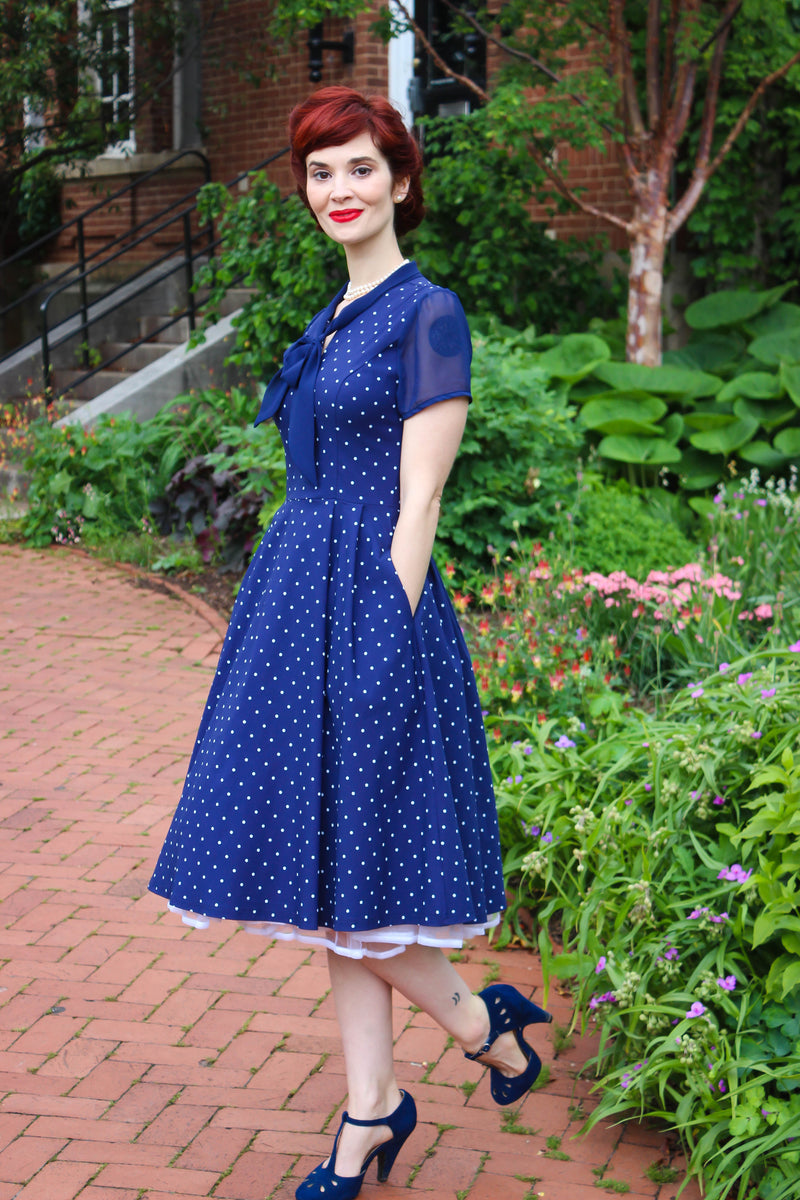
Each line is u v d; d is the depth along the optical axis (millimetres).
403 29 7707
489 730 3777
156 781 4262
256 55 10500
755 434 7324
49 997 2936
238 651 2166
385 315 2062
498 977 3055
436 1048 2764
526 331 7820
